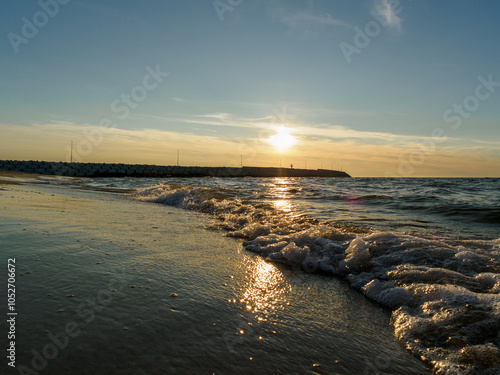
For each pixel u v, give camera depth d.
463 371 1.67
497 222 6.34
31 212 5.54
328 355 1.82
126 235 4.32
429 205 8.97
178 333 1.90
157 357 1.64
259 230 4.86
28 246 3.34
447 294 2.41
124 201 9.46
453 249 3.39
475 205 8.66
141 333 1.85
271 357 1.75
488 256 3.26
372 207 8.99
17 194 8.55
